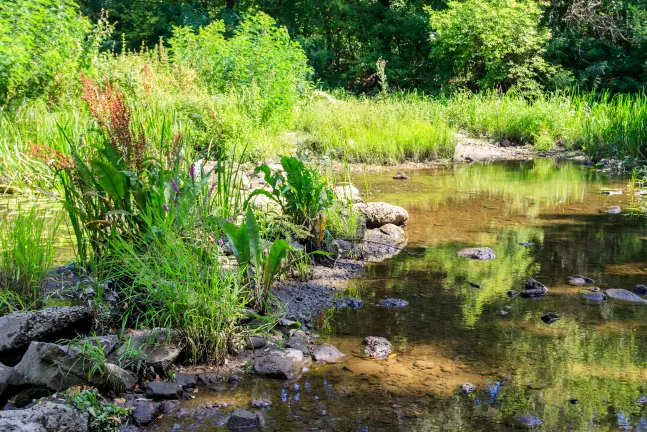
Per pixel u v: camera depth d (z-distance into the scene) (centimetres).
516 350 412
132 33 2762
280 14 2919
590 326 454
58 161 479
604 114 1500
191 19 2659
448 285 544
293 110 1499
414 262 611
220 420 326
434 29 2591
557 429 316
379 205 735
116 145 479
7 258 454
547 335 438
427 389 359
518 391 357
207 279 402
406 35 2652
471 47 2252
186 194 462
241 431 315
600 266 599
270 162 1055
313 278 559
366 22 2803
